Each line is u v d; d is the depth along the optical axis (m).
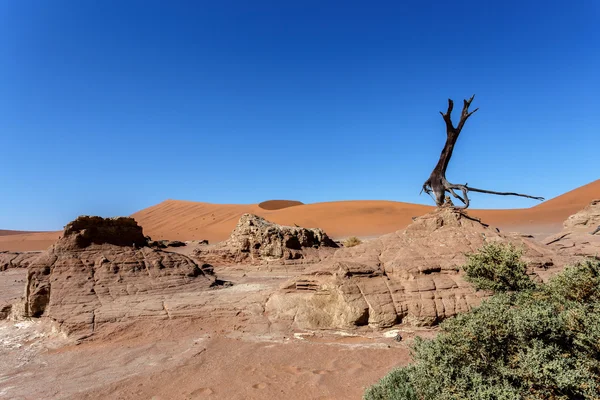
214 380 12.09
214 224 107.81
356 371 12.08
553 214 95.12
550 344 7.70
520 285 12.56
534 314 7.91
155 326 16.84
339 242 50.66
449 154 19.12
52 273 19.73
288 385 11.48
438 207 19.47
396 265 16.39
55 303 18.27
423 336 14.09
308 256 37.66
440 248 17.39
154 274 21.69
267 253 37.44
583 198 104.19
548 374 7.02
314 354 13.62
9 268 45.78
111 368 13.66
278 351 14.05
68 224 21.84
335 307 15.77
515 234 19.59
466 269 13.67
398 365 12.25
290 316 16.50
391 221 95.31
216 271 36.16
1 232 189.88
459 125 18.77
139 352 14.91
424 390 7.94
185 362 13.49
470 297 14.95
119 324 16.94
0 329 18.31
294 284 17.31
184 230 105.75
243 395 11.03
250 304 17.75
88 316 17.34
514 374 7.25
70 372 13.63
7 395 12.02
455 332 8.21
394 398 8.16
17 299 20.92
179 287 21.20
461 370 7.62
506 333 7.74
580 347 7.77
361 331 14.92
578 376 6.94
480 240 17.55
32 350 15.91
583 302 10.07
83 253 21.28
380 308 14.98
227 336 15.83
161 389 11.70
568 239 35.78
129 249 22.78
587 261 10.88
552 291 10.97
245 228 39.75
